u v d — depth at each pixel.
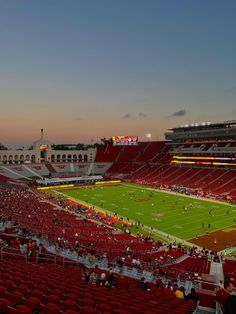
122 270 28.47
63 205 85.62
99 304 13.54
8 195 90.38
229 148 120.56
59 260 30.00
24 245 30.67
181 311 14.58
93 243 45.41
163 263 38.41
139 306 14.59
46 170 154.12
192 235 58.62
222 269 36.91
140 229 62.94
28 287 16.06
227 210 78.56
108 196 101.00
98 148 184.88
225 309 13.18
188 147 142.88
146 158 159.12
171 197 97.88
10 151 161.75
